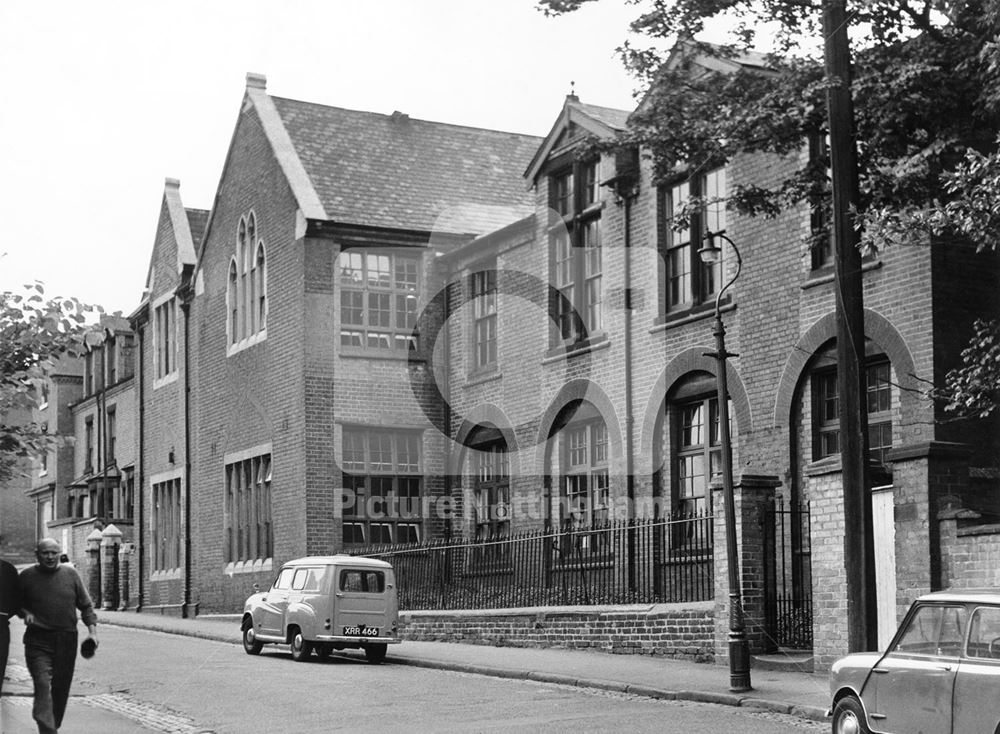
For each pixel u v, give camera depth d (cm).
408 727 1315
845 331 1371
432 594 2541
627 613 1953
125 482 4322
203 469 3419
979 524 1398
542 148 2455
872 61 1482
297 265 2834
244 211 3173
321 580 2100
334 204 2842
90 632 1241
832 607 1587
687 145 1594
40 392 1673
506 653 2070
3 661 1204
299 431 2809
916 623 1034
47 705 1199
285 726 1350
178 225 3678
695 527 1944
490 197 2991
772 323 1975
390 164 2998
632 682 1592
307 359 2784
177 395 3631
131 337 4538
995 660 954
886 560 1515
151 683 1794
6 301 1600
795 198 1555
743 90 1591
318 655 2208
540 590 2242
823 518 1605
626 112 2420
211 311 3388
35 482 5406
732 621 1497
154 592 3778
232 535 3234
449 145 3125
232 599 3192
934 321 1705
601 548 2170
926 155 1398
